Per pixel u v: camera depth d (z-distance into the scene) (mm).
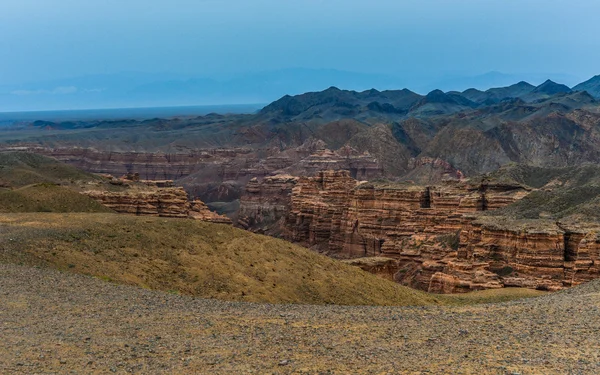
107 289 46594
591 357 29719
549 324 37250
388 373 27984
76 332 33875
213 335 34625
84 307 39906
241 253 68000
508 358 29969
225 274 61719
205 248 66562
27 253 53781
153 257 61094
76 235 60938
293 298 61812
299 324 37875
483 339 34000
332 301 63531
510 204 137625
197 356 30562
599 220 110500
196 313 40500
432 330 36438
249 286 60562
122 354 30469
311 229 195375
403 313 42656
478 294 89500
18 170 147625
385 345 32969
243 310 42750
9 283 44312
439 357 30484
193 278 59125
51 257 54344
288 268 67500
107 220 68250
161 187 168875
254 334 35094
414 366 28984
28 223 64438
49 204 101000
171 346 32156
